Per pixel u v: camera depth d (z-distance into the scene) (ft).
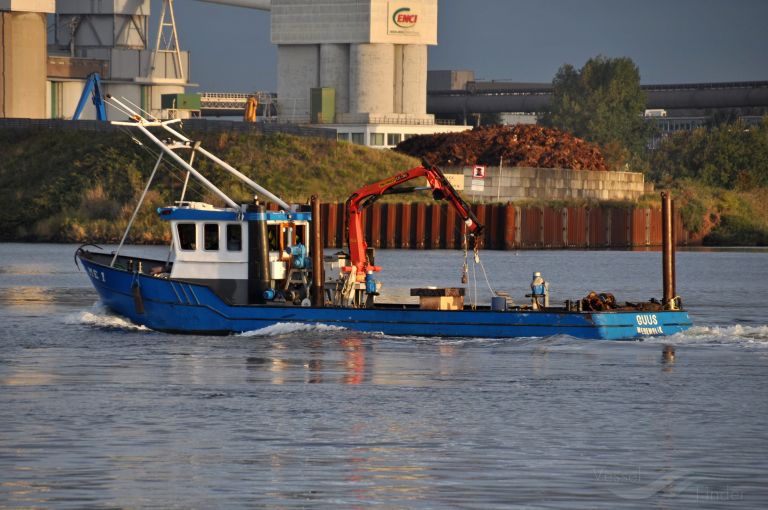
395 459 332.39
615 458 336.29
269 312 562.66
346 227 579.89
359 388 441.68
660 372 483.51
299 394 428.56
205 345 543.39
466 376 469.16
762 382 460.96
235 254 568.82
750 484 310.24
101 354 521.24
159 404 407.44
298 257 576.61
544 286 568.82
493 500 293.02
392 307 586.86
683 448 348.59
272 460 329.93
